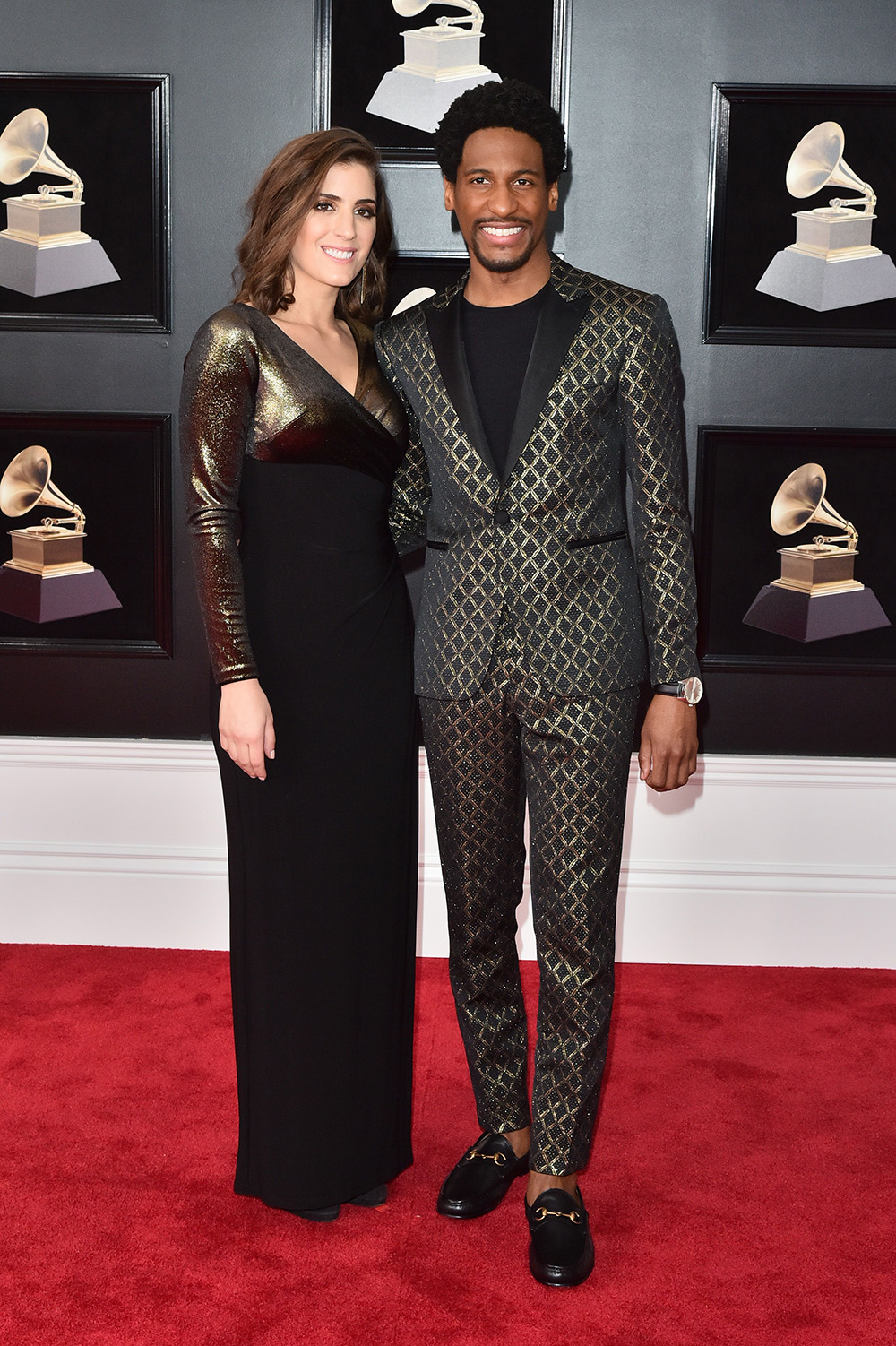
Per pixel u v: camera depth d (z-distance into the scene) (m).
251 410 1.84
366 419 1.88
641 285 2.88
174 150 2.85
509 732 1.89
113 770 3.06
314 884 1.94
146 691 3.07
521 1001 2.09
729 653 3.00
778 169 2.81
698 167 2.83
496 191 1.75
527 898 3.08
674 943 3.07
